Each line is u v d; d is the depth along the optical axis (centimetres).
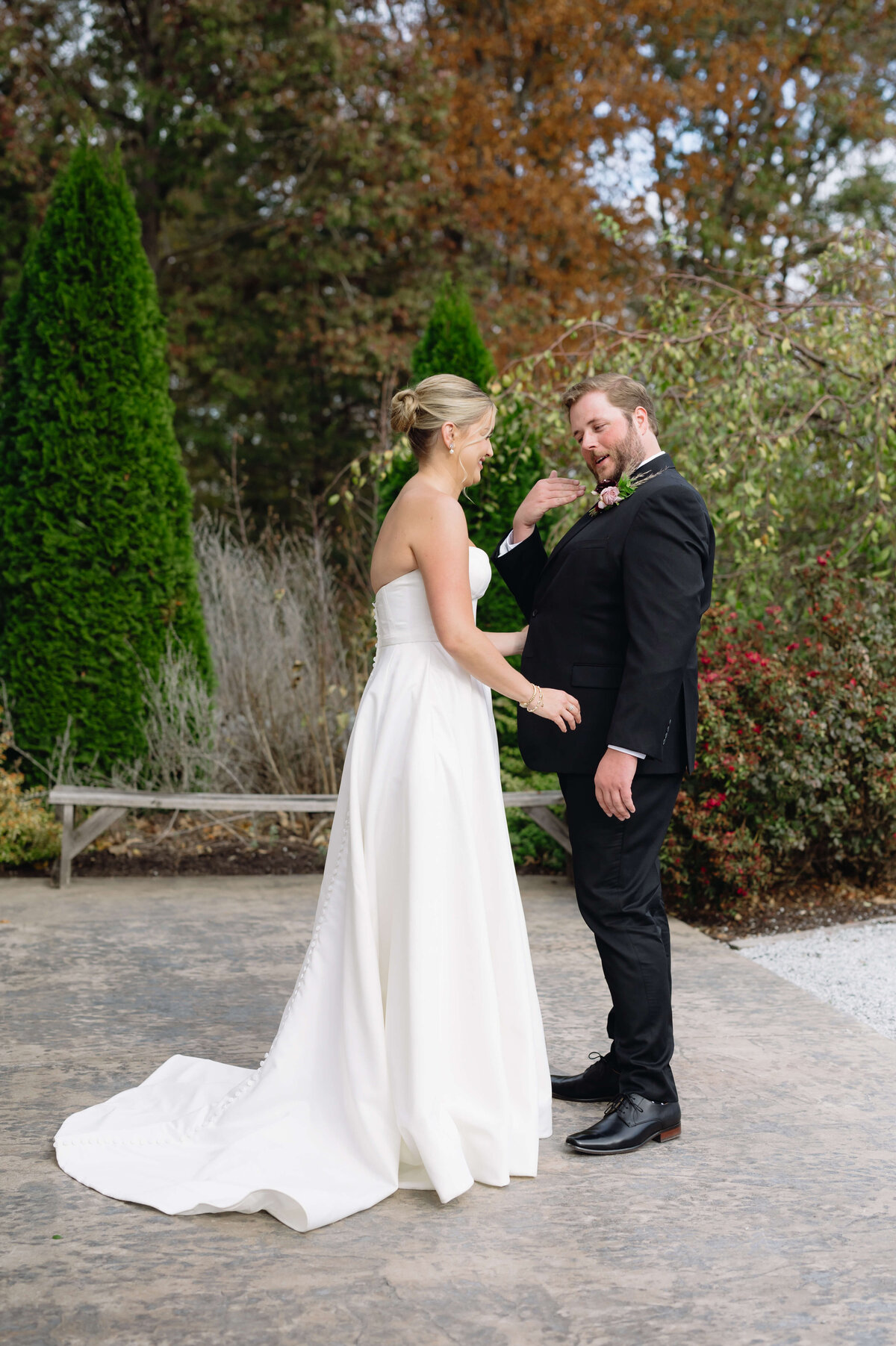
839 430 562
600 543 257
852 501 586
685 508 252
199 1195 224
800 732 468
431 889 242
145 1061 303
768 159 1811
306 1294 196
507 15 1579
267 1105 246
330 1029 249
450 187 1477
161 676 589
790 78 1717
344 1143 241
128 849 576
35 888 507
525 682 251
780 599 588
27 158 1239
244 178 1577
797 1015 349
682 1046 321
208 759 595
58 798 501
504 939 251
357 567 895
